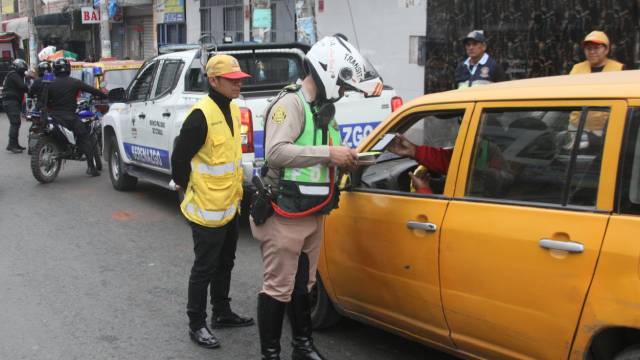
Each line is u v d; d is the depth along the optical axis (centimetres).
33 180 1102
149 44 2419
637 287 282
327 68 365
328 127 385
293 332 418
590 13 924
